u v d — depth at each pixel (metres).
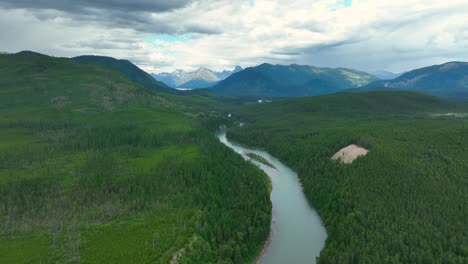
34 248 139.62
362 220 162.12
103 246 142.38
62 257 133.88
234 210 179.25
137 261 132.62
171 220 163.25
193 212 171.12
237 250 148.25
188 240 146.75
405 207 168.25
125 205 179.25
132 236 150.38
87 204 180.50
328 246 151.50
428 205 164.75
